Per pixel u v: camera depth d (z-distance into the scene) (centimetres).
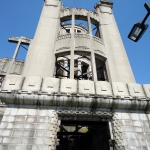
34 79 800
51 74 1002
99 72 1541
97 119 763
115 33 1384
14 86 759
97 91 800
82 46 1175
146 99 778
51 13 1451
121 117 750
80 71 1956
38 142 623
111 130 732
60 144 1595
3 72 1672
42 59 1066
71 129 1285
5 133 634
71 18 1450
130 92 830
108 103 753
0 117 1241
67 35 1259
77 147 1540
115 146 673
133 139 682
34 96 717
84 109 752
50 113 719
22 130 651
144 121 748
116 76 1048
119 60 1155
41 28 1300
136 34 707
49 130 664
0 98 714
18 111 708
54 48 1171
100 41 1281
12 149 594
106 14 1575
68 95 732
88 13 1477
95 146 1190
